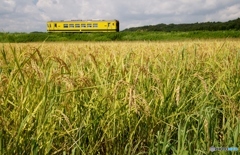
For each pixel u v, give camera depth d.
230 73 4.10
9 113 2.35
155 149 2.60
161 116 2.93
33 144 2.10
